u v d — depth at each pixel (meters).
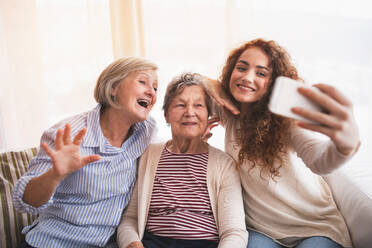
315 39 1.73
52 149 0.90
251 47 1.10
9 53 1.93
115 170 1.07
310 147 0.90
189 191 1.09
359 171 1.15
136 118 1.08
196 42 1.83
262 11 1.71
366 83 1.75
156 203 1.09
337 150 0.71
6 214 1.18
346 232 1.06
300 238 1.07
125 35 1.85
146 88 1.07
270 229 1.09
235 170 1.14
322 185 1.19
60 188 1.05
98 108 1.10
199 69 1.86
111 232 1.08
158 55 1.87
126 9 1.81
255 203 1.12
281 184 1.08
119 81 1.06
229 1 1.71
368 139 1.47
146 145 1.18
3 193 1.21
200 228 1.04
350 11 1.69
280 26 1.72
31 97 1.99
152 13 1.82
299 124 0.66
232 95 1.17
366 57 1.72
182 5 1.80
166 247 1.01
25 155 1.33
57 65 1.95
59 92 1.98
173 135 1.16
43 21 1.90
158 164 1.15
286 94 0.62
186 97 1.10
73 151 0.84
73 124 1.06
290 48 1.74
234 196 1.07
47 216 1.06
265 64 1.05
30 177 0.92
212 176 1.10
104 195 1.06
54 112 2.01
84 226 1.04
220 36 1.81
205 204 1.08
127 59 1.08
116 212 1.08
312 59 1.75
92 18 1.87
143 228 1.06
